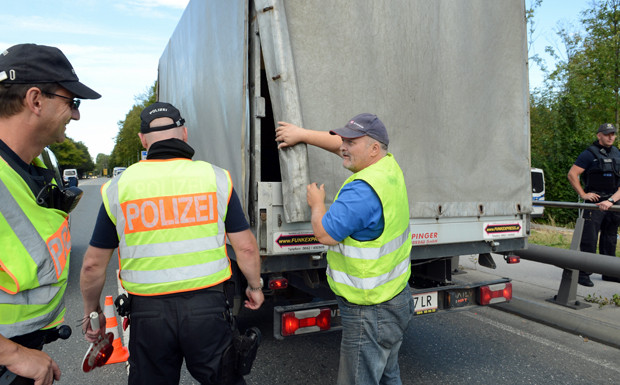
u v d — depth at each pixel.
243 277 3.38
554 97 15.88
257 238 2.71
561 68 16.66
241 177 2.96
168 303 1.77
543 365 3.55
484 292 3.32
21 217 1.29
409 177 3.15
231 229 1.94
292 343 3.99
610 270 4.36
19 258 1.27
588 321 4.23
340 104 2.88
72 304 5.18
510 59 3.62
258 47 2.80
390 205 2.17
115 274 6.62
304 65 2.77
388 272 2.20
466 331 4.32
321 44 2.82
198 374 1.85
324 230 2.18
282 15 2.64
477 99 3.45
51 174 1.59
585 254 4.57
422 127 3.20
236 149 3.10
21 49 1.34
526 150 3.70
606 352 3.81
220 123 3.48
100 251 1.81
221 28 3.42
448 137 3.32
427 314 3.16
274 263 2.81
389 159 2.35
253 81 2.82
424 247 3.31
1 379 1.23
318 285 3.12
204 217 1.83
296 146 2.64
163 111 1.92
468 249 3.51
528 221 3.77
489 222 3.55
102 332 2.01
